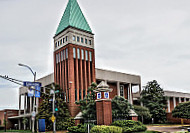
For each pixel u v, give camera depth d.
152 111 57.09
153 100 59.38
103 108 33.22
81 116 41.41
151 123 58.06
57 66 54.78
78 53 52.28
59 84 53.03
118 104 35.09
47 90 46.56
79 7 57.22
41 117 43.84
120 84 63.50
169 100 75.19
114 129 28.84
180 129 37.59
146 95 59.69
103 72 56.47
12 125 72.75
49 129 43.34
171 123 59.03
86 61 53.50
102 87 34.38
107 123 32.97
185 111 42.97
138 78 65.06
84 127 33.09
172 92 72.88
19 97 73.38
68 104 48.22
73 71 49.75
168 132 31.92
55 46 56.72
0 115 76.00
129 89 62.19
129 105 36.97
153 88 59.84
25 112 68.88
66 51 52.19
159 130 35.78
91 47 55.00
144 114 51.72
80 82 50.88
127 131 30.72
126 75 61.88
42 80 62.00
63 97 48.66
